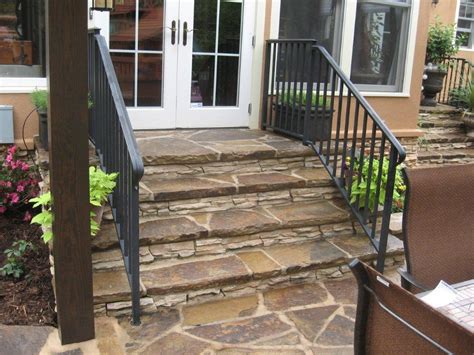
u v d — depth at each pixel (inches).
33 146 156.9
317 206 148.9
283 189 147.9
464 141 290.7
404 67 220.1
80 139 89.8
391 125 221.9
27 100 155.9
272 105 186.5
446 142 283.9
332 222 142.1
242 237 131.3
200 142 163.3
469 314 60.1
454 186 85.4
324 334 106.1
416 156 233.1
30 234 143.0
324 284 128.3
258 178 149.5
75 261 94.0
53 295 114.4
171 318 109.9
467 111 292.8
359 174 139.2
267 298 120.0
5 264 126.5
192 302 115.5
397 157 123.3
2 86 152.9
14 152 152.3
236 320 110.2
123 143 105.4
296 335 105.4
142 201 130.3
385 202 127.2
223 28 183.5
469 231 86.9
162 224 128.6
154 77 177.0
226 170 152.3
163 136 169.5
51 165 89.2
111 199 117.3
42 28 158.2
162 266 120.2
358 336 58.4
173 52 176.6
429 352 48.3
